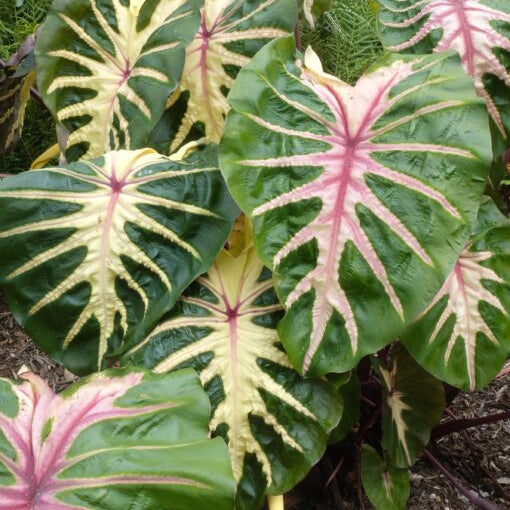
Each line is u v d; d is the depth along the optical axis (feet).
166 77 3.54
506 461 4.39
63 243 3.12
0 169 6.17
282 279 2.89
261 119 2.95
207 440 2.53
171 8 3.77
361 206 2.91
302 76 3.07
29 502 2.41
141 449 2.53
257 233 2.88
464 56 3.39
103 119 3.85
